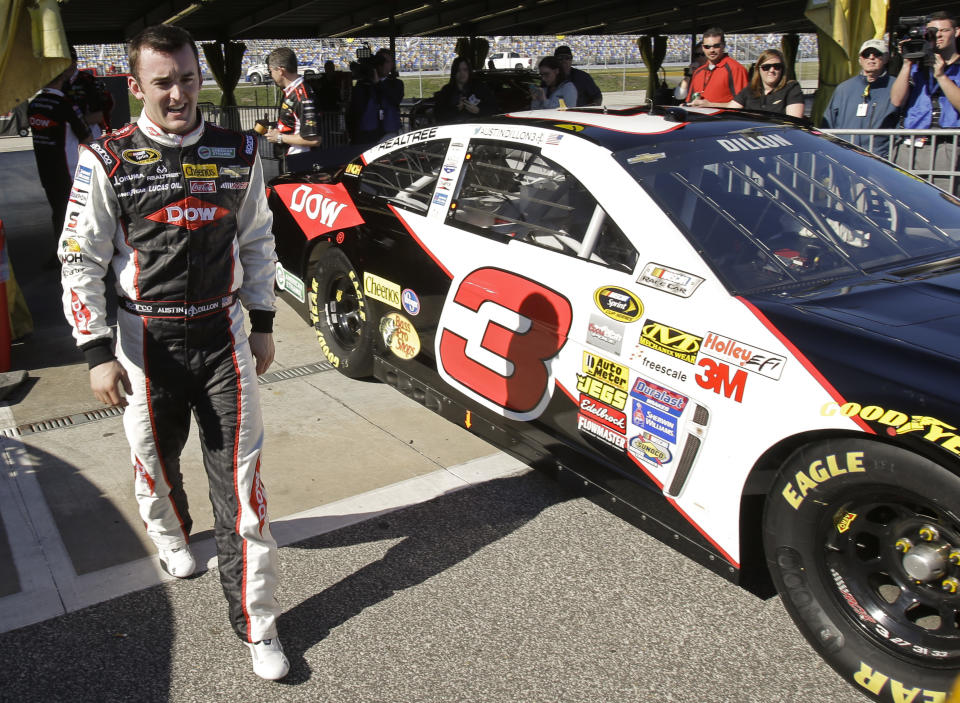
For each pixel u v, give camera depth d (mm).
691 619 2645
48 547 3082
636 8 16328
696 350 2553
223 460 2434
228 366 2439
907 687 2174
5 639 2586
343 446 3848
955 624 2119
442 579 2867
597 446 2947
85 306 2270
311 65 39844
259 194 2459
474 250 3467
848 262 2791
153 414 2488
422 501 3373
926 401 2033
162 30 2174
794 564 2383
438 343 3693
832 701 2293
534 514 3271
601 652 2498
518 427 3314
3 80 4828
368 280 4129
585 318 2928
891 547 2180
